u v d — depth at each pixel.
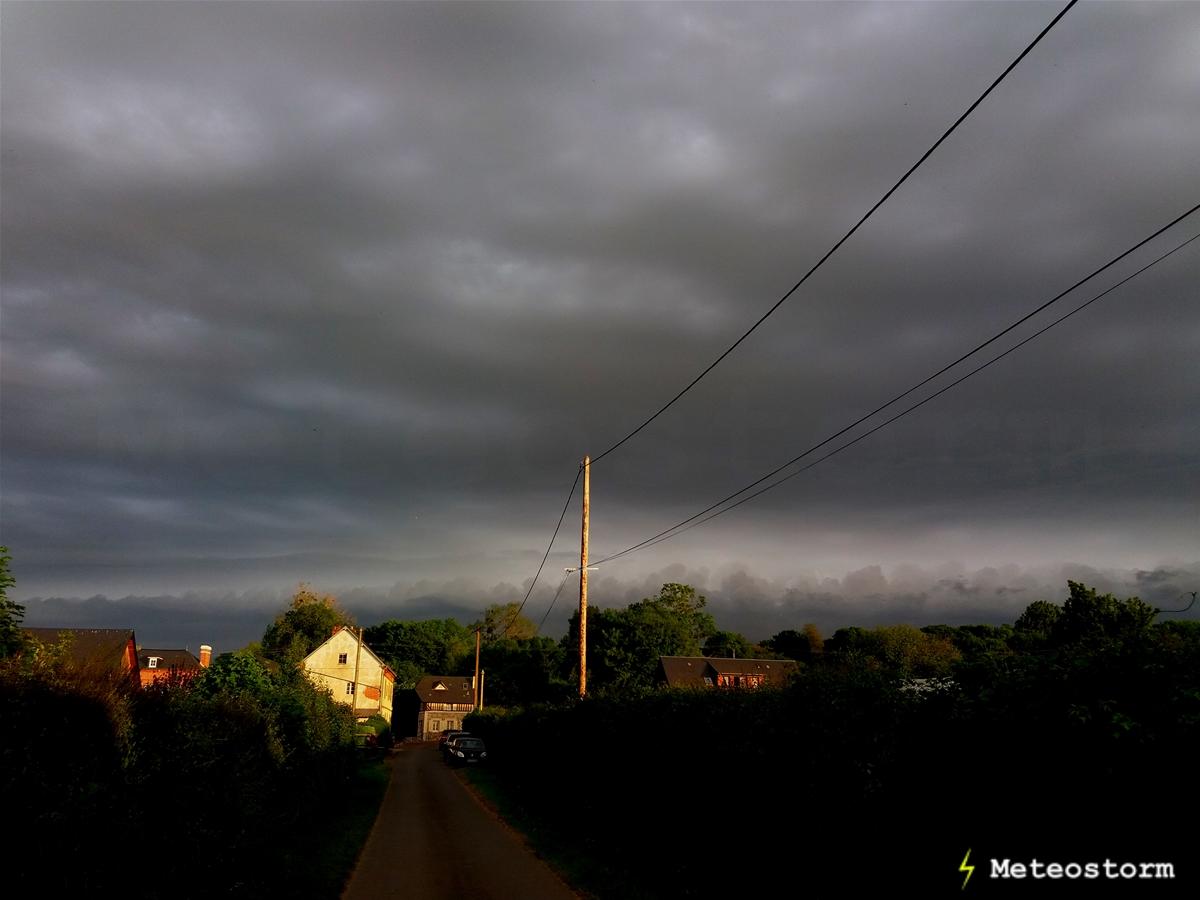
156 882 6.91
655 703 13.05
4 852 4.81
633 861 12.52
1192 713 4.46
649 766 12.90
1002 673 5.79
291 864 11.10
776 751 8.64
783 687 8.98
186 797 7.68
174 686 8.69
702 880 10.16
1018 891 5.33
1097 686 5.06
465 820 20.38
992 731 5.66
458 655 114.31
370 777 31.55
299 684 18.98
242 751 10.05
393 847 15.52
